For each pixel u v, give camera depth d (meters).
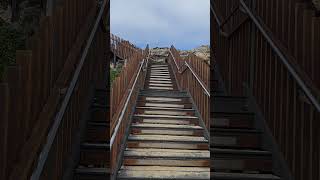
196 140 6.72
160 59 24.61
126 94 7.16
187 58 11.70
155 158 6.02
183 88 11.60
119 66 20.89
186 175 5.42
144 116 8.02
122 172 5.45
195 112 8.52
